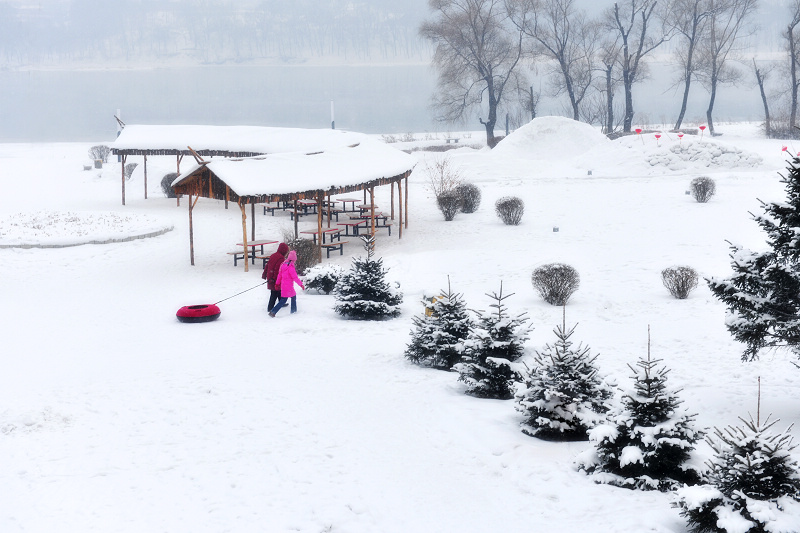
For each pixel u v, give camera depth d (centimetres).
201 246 2792
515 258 2433
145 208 3625
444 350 1385
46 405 1197
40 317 1894
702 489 705
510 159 4741
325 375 1365
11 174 5009
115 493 862
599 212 3161
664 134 4647
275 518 792
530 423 1042
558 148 5197
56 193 4272
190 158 5475
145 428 1093
